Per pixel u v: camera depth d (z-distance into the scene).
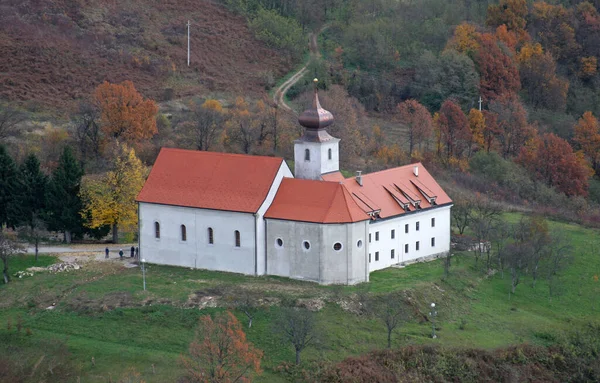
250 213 126.94
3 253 132.00
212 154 134.88
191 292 123.31
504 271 142.12
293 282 126.31
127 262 136.88
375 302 120.94
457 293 130.12
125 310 120.12
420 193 140.50
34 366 110.19
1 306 123.88
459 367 113.06
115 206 143.25
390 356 111.94
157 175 136.25
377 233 132.88
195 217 131.62
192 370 103.00
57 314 120.88
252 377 107.00
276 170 129.62
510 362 116.56
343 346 113.06
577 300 135.88
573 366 119.19
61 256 139.38
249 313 118.00
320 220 124.19
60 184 144.50
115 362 110.75
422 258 140.38
